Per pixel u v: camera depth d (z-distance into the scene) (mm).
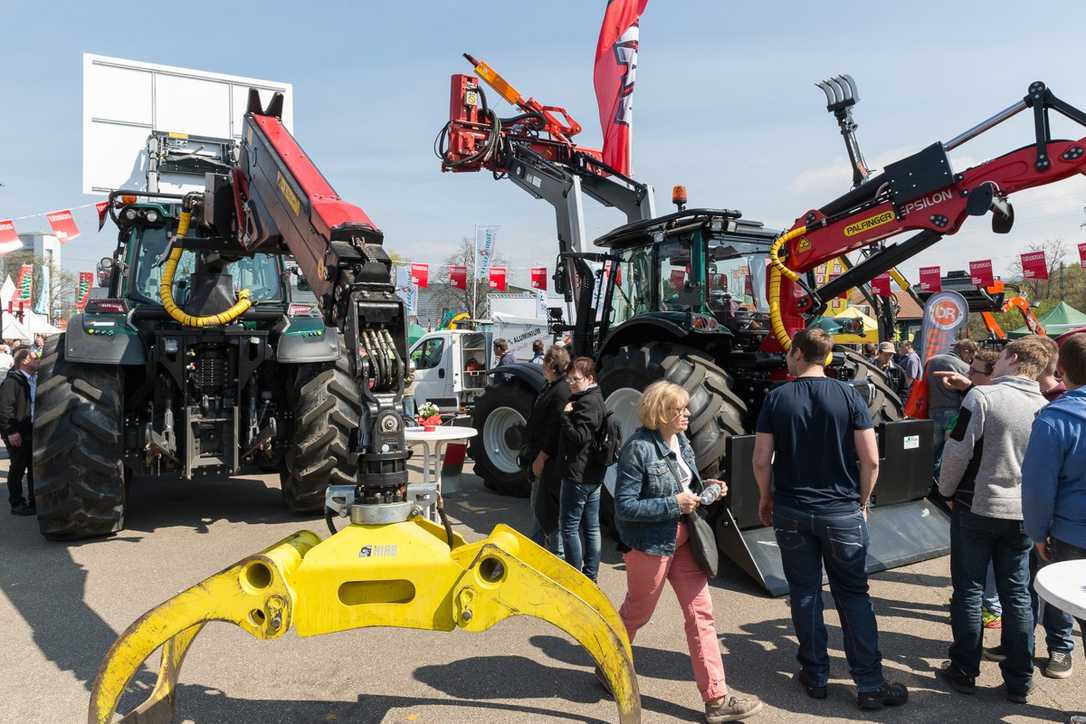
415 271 18125
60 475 5512
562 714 3271
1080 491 2965
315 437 6117
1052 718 3324
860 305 19109
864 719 3305
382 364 3096
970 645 3510
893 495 5625
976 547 3496
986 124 4699
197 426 5934
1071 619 3701
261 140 4379
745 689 3574
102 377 5660
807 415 3412
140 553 5465
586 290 7465
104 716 2629
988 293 12352
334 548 2775
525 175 8328
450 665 3750
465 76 8516
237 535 5934
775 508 3539
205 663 3742
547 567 3152
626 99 11375
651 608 3439
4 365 12609
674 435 3436
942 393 6047
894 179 4996
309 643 4008
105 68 7980
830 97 6504
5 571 5066
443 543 2854
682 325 5910
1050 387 4145
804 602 3486
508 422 7746
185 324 5148
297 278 7355
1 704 3299
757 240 6559
